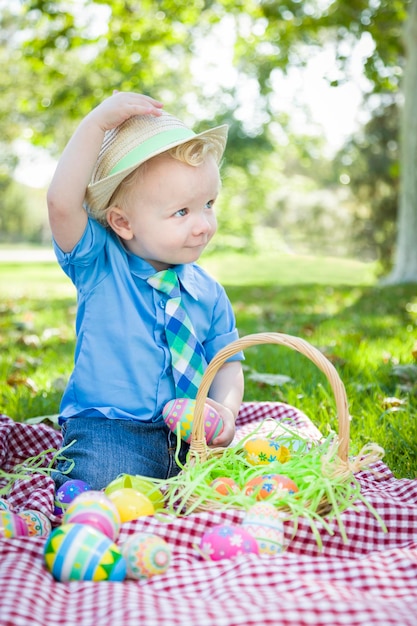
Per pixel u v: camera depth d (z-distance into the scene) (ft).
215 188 8.07
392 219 61.98
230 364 8.87
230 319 9.17
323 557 6.22
